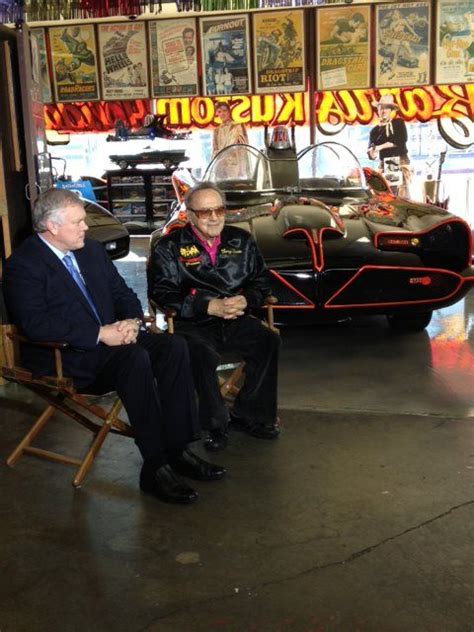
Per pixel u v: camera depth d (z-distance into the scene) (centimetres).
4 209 416
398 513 261
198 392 310
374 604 211
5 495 284
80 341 280
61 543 249
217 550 242
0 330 386
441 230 429
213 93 796
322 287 421
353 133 962
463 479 285
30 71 461
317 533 250
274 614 208
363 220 466
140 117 902
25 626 206
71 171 1129
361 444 320
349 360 439
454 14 749
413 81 770
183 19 780
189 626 204
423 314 485
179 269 336
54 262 291
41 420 317
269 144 553
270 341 323
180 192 567
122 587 223
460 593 215
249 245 342
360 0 750
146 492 284
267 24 769
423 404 363
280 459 309
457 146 854
